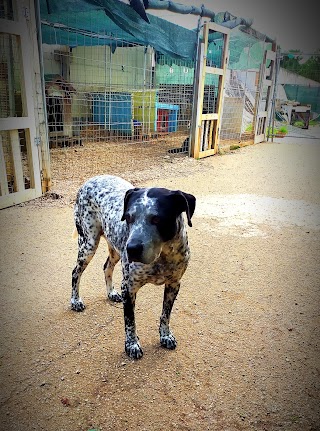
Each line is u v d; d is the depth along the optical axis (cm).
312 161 1120
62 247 478
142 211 236
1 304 353
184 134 1395
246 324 331
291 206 679
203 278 409
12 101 669
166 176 860
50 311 344
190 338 312
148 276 267
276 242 515
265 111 1541
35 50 610
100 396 252
